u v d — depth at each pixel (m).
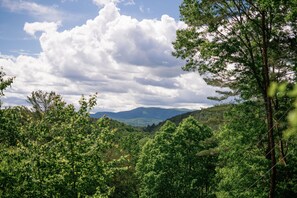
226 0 18.83
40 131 14.73
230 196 21.50
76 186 14.56
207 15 18.73
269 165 19.11
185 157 39.50
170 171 39.84
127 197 41.03
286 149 20.16
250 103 20.00
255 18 18.59
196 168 39.94
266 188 19.97
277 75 18.45
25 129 14.80
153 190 39.31
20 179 13.09
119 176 39.16
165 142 41.03
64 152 14.62
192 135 39.94
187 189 39.25
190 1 19.12
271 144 18.47
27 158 13.59
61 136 14.88
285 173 19.69
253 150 21.47
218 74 20.09
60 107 15.05
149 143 45.62
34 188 13.27
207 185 39.97
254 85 20.00
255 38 19.58
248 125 20.97
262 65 18.91
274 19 17.83
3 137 13.80
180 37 19.94
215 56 19.02
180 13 19.69
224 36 19.17
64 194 13.99
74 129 15.06
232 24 19.09
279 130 18.02
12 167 13.20
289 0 14.45
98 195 15.23
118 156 37.00
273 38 18.25
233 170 21.62
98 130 15.83
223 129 23.59
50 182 13.76
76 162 14.52
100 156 15.25
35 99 20.22
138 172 43.81
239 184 20.86
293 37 18.08
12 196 12.97
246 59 18.84
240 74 19.66
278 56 18.16
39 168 13.59
